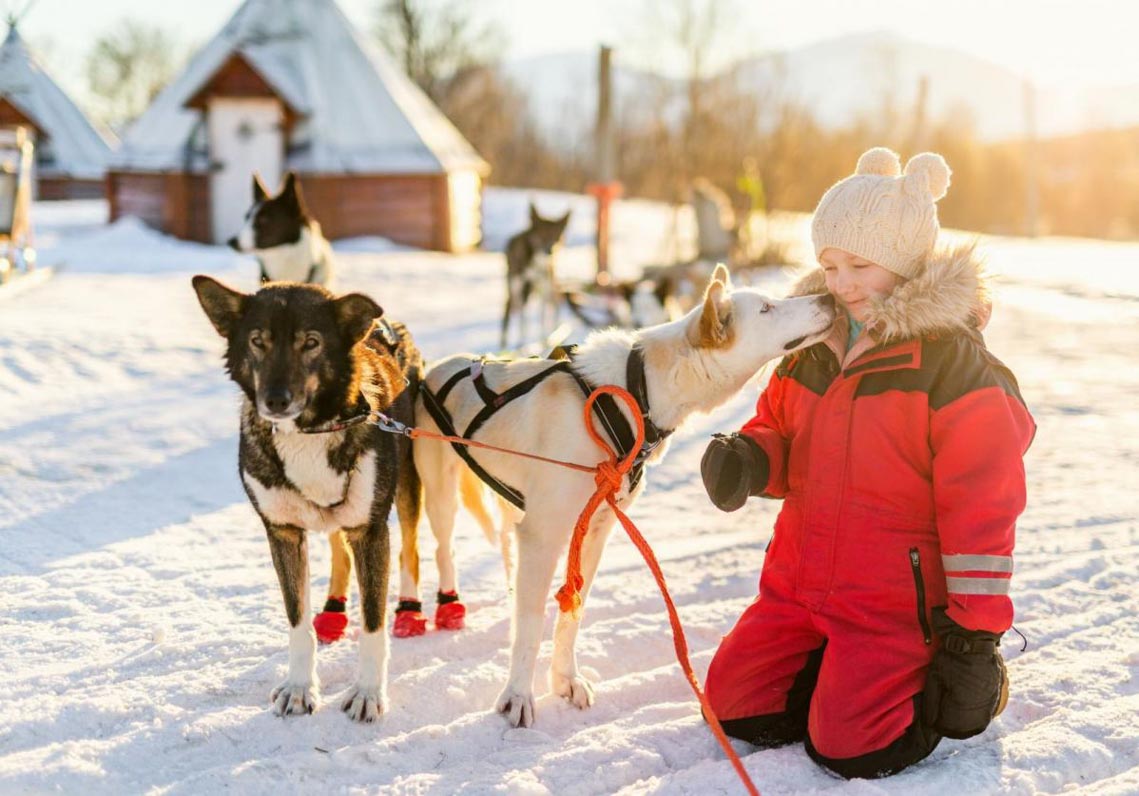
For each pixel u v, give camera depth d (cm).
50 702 317
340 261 1741
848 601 299
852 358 308
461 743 312
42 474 582
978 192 5122
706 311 323
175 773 290
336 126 2039
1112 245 2955
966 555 278
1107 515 543
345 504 322
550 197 3316
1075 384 905
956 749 308
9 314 1046
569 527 334
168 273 1478
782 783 285
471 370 372
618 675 369
